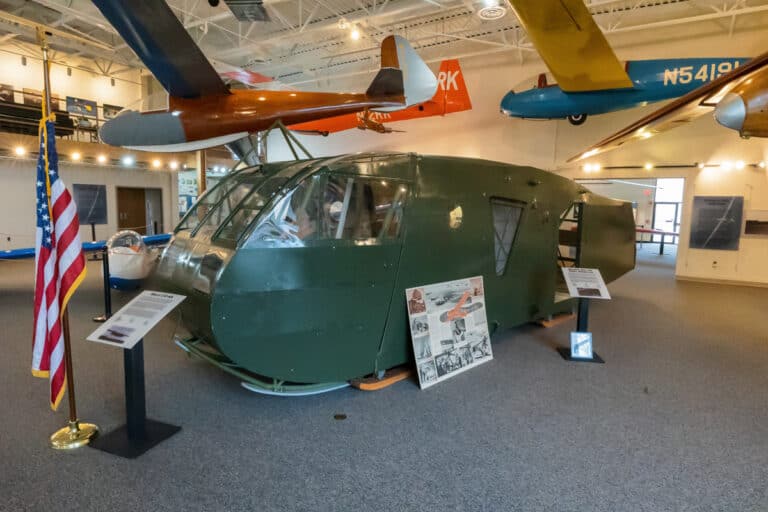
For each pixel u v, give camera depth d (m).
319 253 2.84
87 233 11.55
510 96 8.12
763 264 7.83
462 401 3.07
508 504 2.02
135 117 4.67
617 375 3.58
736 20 7.50
